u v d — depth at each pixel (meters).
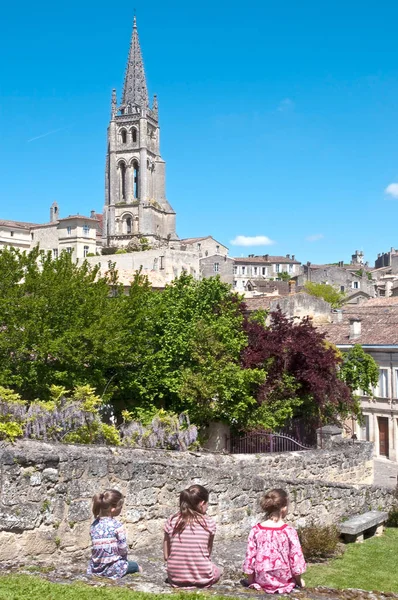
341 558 14.35
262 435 25.25
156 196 162.75
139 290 30.89
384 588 12.27
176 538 8.66
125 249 116.69
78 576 8.98
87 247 121.44
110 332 27.86
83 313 28.11
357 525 15.91
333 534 14.87
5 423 12.83
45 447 12.72
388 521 18.25
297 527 15.54
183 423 20.38
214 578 8.66
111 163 158.12
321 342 30.22
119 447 14.59
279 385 28.62
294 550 8.50
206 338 27.91
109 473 12.03
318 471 20.53
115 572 9.20
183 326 29.44
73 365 27.12
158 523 12.91
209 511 13.91
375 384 40.81
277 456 19.16
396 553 14.92
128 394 29.77
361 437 45.31
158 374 29.06
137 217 154.50
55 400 16.03
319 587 9.66
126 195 157.75
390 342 44.00
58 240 122.00
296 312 57.00
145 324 29.70
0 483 10.44
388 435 43.88
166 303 30.97
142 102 159.25
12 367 26.73
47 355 26.78
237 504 14.49
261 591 8.46
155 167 163.12
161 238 157.50
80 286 29.45
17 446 12.26
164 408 29.52
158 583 8.81
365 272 158.88
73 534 11.33
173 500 13.22
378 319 49.47
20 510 10.63
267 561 8.46
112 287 34.19
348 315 57.91
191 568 8.56
